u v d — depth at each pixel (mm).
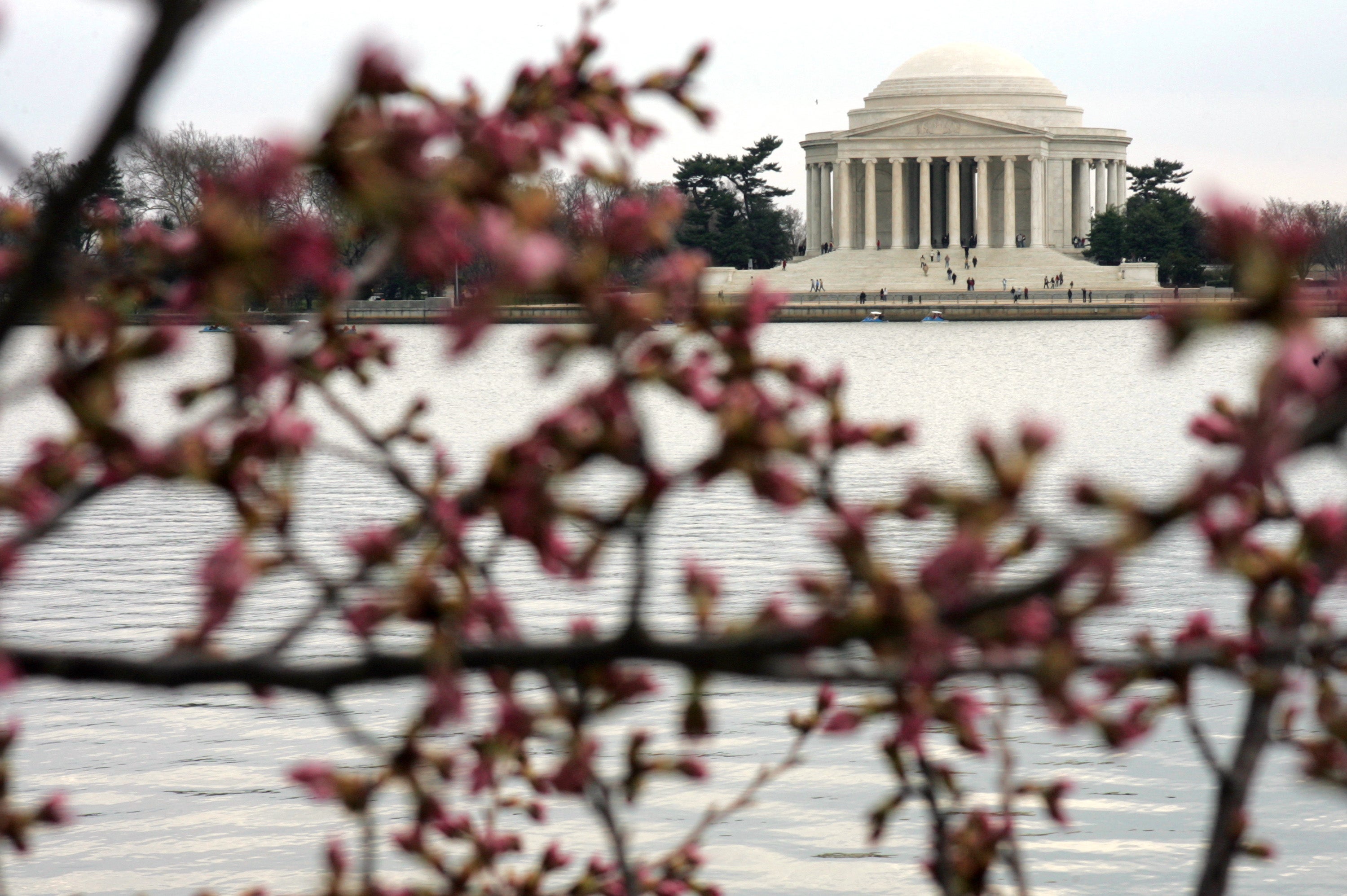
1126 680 10305
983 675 8273
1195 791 39844
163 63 6625
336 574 63781
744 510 88500
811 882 35438
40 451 9992
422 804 11352
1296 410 6609
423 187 7395
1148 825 37750
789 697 47688
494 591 10000
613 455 9047
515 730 11398
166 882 35125
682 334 9258
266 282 7156
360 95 7191
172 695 48438
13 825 12438
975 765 40719
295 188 7289
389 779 11492
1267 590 9961
